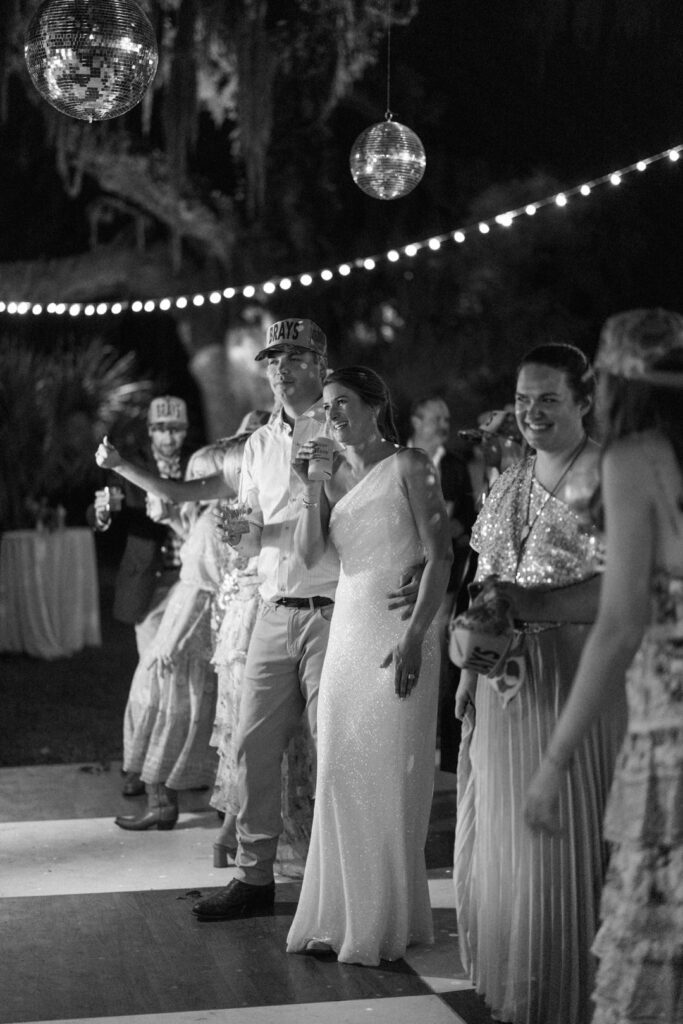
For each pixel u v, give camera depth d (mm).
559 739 2787
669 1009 2723
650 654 2777
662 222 15688
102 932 4527
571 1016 3518
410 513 4238
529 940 3562
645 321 2836
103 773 7047
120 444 14898
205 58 10172
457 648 3418
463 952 3961
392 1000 3918
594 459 3537
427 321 16109
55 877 5180
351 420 4246
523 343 16000
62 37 4316
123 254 16672
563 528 3533
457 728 5988
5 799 6492
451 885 5074
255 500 4871
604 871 3516
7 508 13438
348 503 4246
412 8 10070
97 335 18062
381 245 15898
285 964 4215
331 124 15281
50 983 4062
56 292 16734
